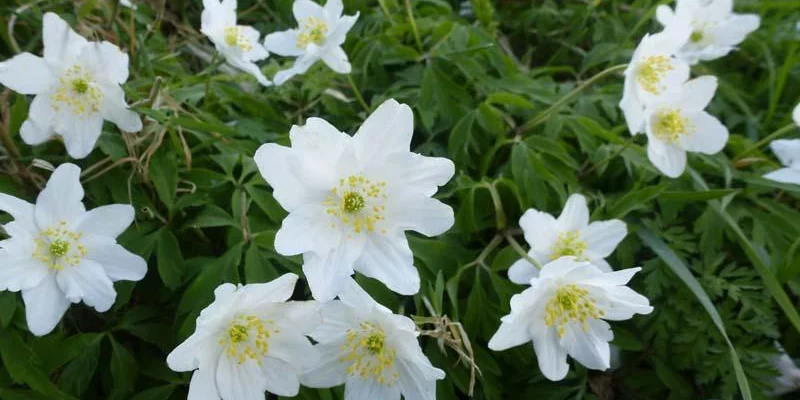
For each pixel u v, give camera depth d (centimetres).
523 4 30
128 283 18
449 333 17
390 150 16
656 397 20
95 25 22
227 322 16
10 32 21
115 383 17
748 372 19
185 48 25
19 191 18
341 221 16
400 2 27
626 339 20
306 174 16
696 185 22
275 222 19
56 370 17
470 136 22
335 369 17
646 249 21
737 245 22
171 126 19
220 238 20
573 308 18
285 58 26
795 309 21
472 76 23
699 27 25
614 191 23
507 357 19
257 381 16
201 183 19
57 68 18
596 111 24
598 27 28
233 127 21
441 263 19
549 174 21
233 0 22
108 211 17
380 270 16
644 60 21
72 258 17
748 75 29
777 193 23
